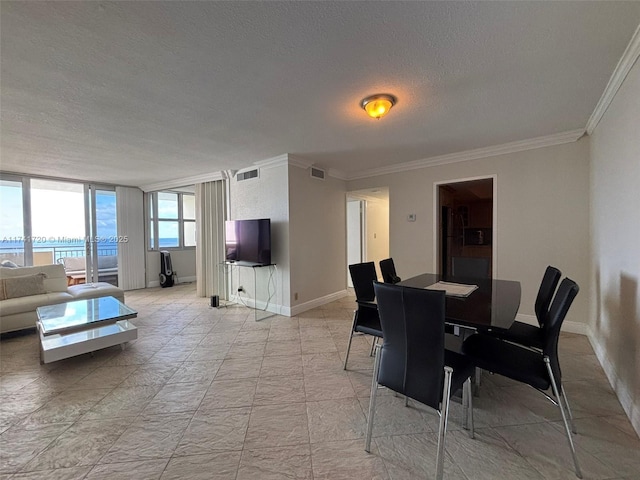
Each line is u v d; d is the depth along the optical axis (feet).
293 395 7.04
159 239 22.21
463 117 8.78
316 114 8.41
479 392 7.01
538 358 5.59
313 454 5.15
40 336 9.13
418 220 14.53
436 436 5.57
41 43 5.16
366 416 6.21
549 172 11.07
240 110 8.11
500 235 12.14
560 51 5.59
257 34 5.03
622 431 5.61
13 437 5.63
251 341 10.56
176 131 9.71
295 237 13.78
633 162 5.96
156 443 5.45
